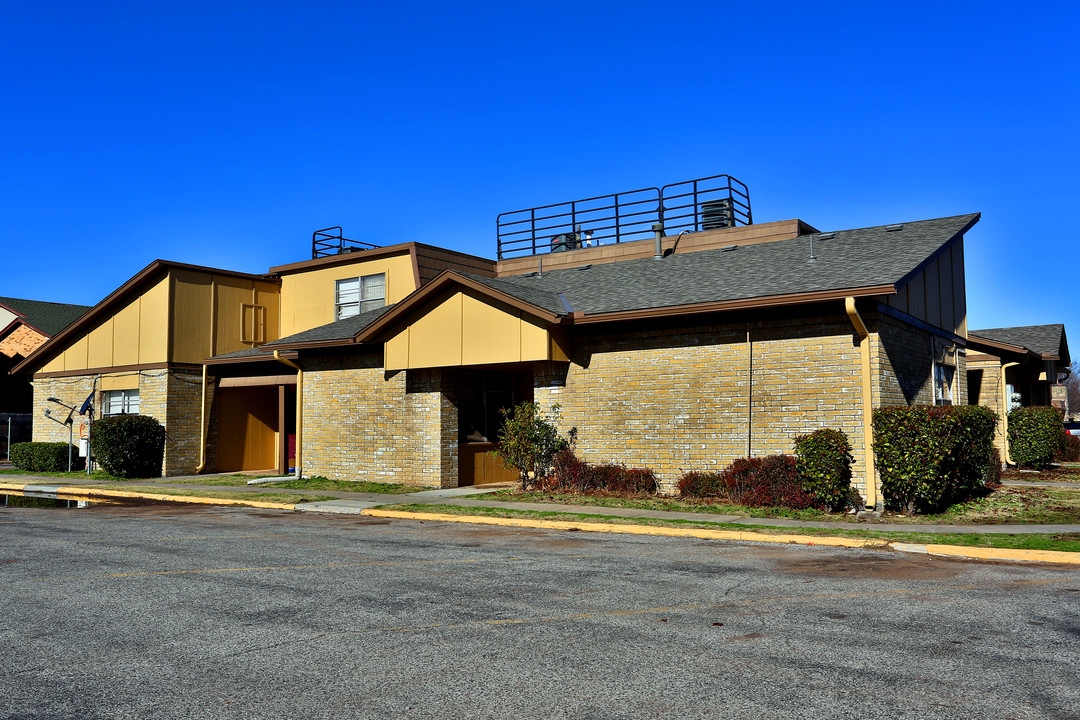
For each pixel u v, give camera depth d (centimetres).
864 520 1356
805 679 579
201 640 685
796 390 1535
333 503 1717
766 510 1448
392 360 1984
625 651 646
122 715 520
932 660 620
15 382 3419
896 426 1370
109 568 1006
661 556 1090
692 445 1644
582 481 1717
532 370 2092
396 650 653
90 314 2636
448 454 1992
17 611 787
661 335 1692
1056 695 546
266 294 2744
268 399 2702
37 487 2216
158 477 2405
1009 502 1517
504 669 604
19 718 516
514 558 1076
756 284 1627
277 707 533
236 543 1216
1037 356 2483
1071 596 836
